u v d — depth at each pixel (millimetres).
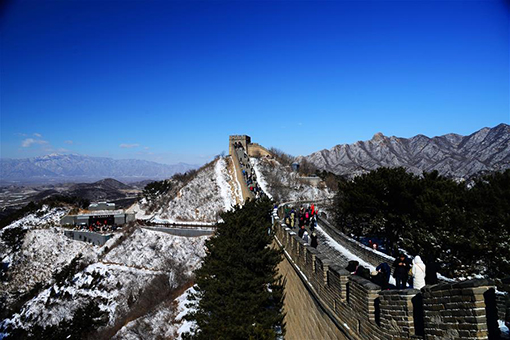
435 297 6164
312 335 13578
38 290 59969
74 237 76625
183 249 58469
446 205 21828
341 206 34562
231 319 16859
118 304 46406
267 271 19109
